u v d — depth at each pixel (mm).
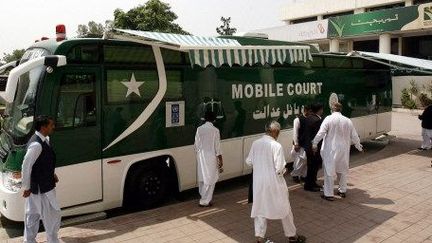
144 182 6645
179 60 6930
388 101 12906
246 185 8570
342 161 7070
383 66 12555
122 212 6781
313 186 7738
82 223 5824
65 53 5566
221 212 6449
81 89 5750
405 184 8219
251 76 8188
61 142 5570
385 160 10648
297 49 6559
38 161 4555
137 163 6559
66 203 5691
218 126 7605
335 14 36156
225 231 5645
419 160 10602
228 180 8984
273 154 4934
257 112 8352
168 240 5301
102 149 5996
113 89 6078
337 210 6598
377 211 6559
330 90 10352
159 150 6699
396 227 5883
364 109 11719
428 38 28953
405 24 25875
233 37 7309
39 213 4641
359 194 7512
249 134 8203
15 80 4891
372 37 29875
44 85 5406
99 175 5992
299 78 9352
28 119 5418
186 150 7094
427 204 6934
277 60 6176
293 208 6691
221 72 7605
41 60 5199
